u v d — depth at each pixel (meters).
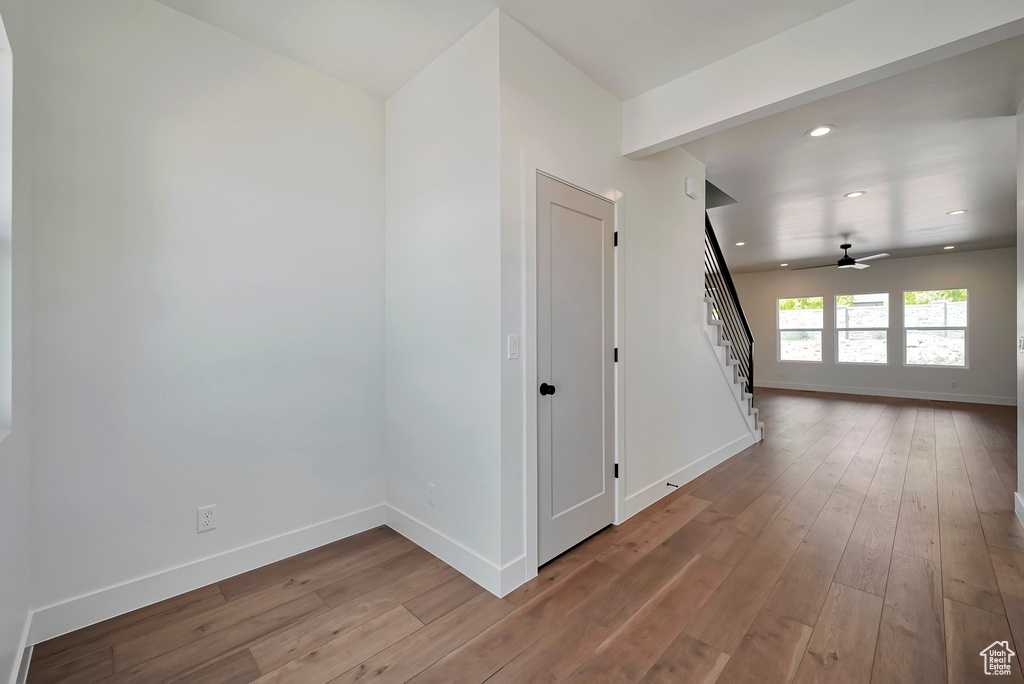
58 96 1.77
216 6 2.04
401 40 2.30
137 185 1.97
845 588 2.12
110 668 1.62
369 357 2.79
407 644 1.75
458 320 2.32
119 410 1.93
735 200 4.83
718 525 2.85
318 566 2.34
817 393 9.08
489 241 2.14
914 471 3.97
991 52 2.32
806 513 3.04
